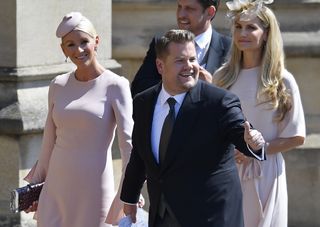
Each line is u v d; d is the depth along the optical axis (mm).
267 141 18406
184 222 15789
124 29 27281
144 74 19859
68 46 18406
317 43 27422
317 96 27766
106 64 24797
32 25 22641
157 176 16062
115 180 24844
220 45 19906
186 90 15953
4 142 22516
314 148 26938
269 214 18375
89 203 18453
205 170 15797
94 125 18312
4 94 22516
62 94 18578
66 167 18453
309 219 27203
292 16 27672
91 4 24297
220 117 15711
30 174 19422
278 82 18281
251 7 18219
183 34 15930
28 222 22656
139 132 16312
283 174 18625
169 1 27203
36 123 22422
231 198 15875
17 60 22406
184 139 15773
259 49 18422
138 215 17406
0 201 22703
